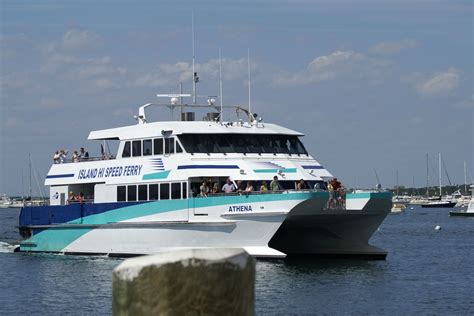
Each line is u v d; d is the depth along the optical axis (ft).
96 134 207.31
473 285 156.25
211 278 31.27
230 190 182.19
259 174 185.68
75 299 140.77
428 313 125.29
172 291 31.19
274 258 175.01
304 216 175.22
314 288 148.46
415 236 358.02
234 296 31.48
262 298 137.59
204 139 188.85
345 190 178.40
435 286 154.40
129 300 31.40
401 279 163.32
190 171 183.73
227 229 177.78
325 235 195.72
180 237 183.73
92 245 204.13
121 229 196.24
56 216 213.87
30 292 150.00
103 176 203.51
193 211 182.09
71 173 214.90
